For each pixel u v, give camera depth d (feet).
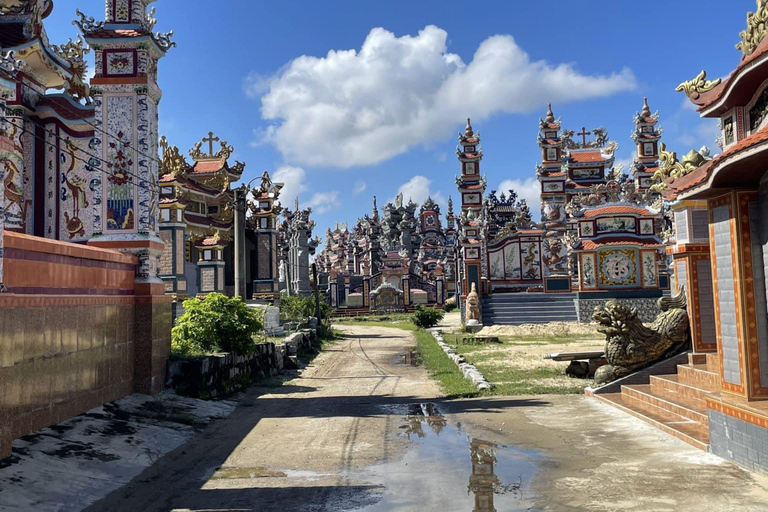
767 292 26.61
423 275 288.92
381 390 54.44
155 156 49.21
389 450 31.50
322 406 46.37
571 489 23.67
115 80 47.93
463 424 37.45
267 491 25.17
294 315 126.31
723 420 27.20
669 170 42.16
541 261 139.44
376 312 235.40
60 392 33.45
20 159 54.44
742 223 27.14
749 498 21.80
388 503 23.07
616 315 45.39
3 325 27.78
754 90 27.37
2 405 26.73
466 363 67.72
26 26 56.49
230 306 56.70
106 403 39.22
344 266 338.54
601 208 122.83
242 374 57.57
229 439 35.53
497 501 22.71
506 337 104.58
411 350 97.96
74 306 35.40
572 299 127.95
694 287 43.50
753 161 24.18
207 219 126.72
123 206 46.83
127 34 47.65
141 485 26.66
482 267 136.56
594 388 45.62
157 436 34.78
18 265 30.04
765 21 26.27
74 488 25.05
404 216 329.72
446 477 26.13
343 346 108.88
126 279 43.70
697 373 38.81
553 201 152.05
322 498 23.98
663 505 21.44
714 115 30.76
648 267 120.98
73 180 56.85
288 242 228.43
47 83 59.88
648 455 28.17
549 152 153.48
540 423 36.60
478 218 139.54
